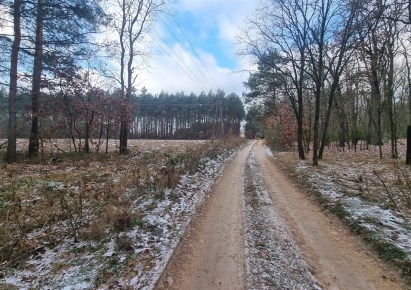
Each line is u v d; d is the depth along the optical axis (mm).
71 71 17203
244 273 5176
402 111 32531
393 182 11664
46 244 6078
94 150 22734
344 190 10539
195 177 13039
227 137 45656
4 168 13297
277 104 37656
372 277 5148
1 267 5266
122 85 22500
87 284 4656
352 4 15625
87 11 16266
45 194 8984
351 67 22984
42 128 18297
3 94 19844
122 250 5750
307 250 6156
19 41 15539
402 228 6848
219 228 7383
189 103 92000
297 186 12445
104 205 7855
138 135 90750
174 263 5590
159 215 7754
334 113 31453
